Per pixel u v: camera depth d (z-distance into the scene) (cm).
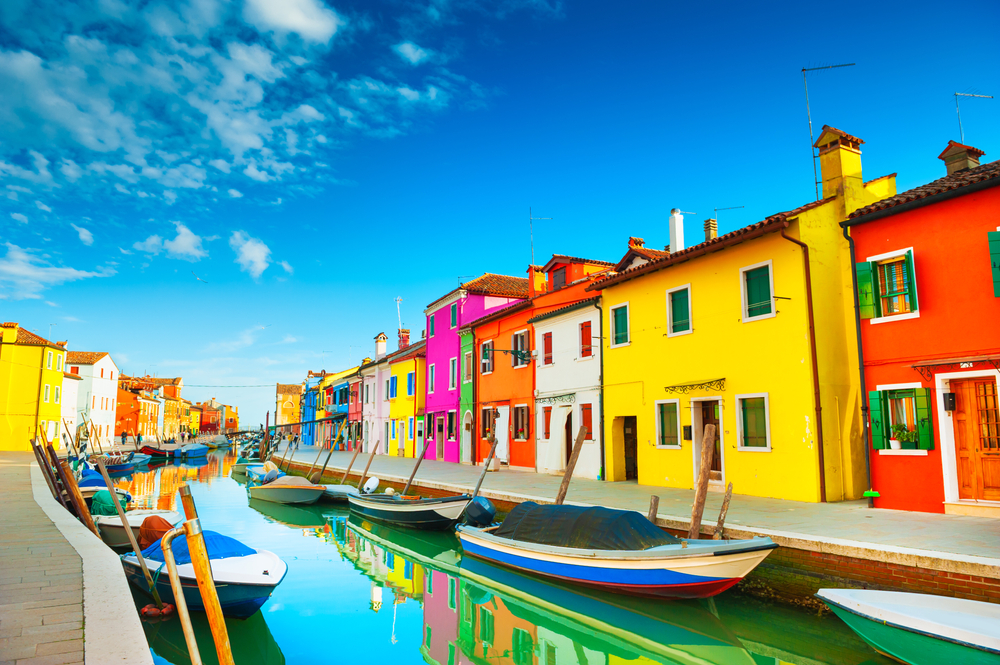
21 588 643
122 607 573
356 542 1644
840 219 1438
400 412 3925
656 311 1733
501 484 1809
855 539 875
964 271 1123
